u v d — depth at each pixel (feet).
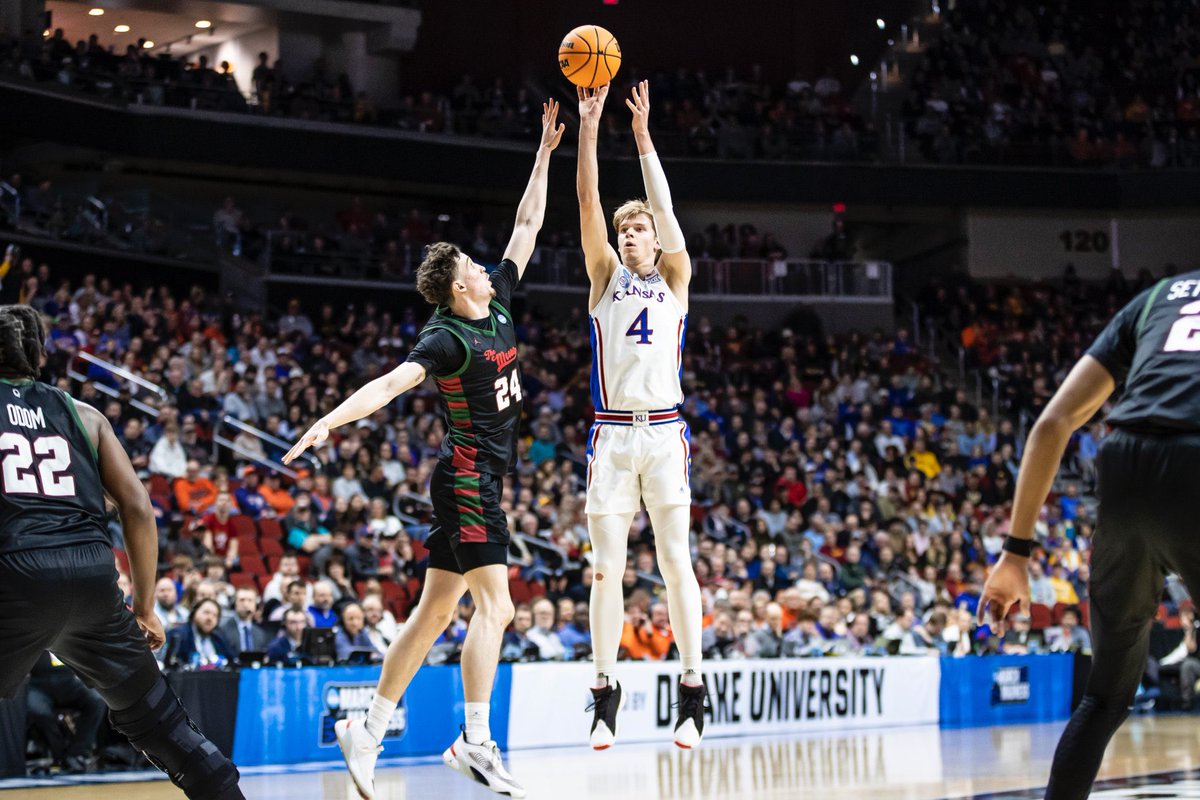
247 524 48.52
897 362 84.74
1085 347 91.30
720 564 50.44
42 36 83.05
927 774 28.66
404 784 28.09
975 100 100.99
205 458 52.21
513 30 100.99
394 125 88.74
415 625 17.65
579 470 63.98
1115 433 11.93
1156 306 12.17
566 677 38.93
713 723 41.11
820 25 106.11
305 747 33.45
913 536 60.85
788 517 60.44
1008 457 72.23
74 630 14.16
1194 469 11.24
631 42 103.40
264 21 92.84
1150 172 97.96
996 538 62.59
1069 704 52.01
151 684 14.87
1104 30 107.76
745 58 105.60
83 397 51.88
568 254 88.28
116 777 30.35
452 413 17.57
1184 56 107.45
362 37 95.76
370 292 82.94
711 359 80.79
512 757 34.17
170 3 88.89
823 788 25.80
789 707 43.34
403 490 52.42
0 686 14.10
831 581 53.78
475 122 91.40
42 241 71.77
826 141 95.55
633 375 17.67
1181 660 54.03
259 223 92.89
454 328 17.26
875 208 102.06
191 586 37.70
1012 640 54.24
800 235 102.17
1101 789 24.82
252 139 84.17
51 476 14.19
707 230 96.43
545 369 73.05
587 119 18.21
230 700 31.96
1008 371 86.38
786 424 71.31
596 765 31.48
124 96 80.28
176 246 79.66
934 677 47.65
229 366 60.29
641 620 43.98
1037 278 102.53
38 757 32.09
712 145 93.71
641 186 92.22
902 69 102.89
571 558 51.37
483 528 17.33
